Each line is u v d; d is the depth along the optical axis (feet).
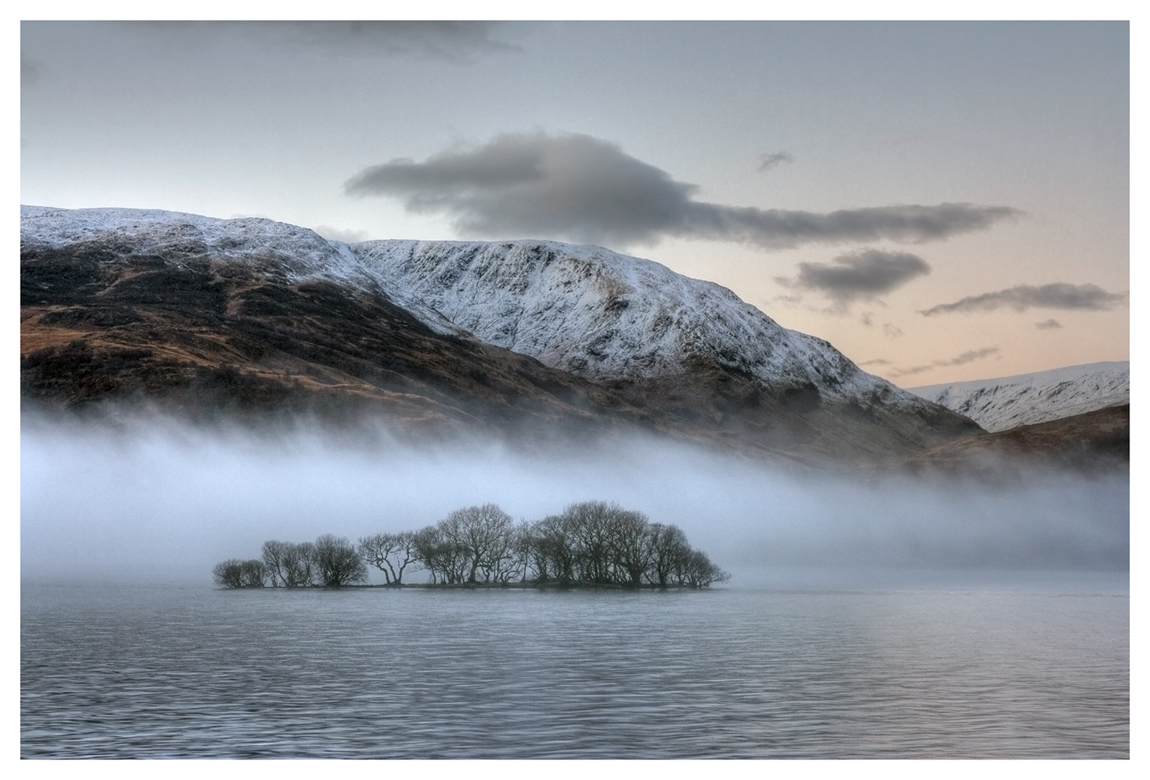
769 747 246.68
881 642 460.14
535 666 380.17
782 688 329.52
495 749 244.63
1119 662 390.83
